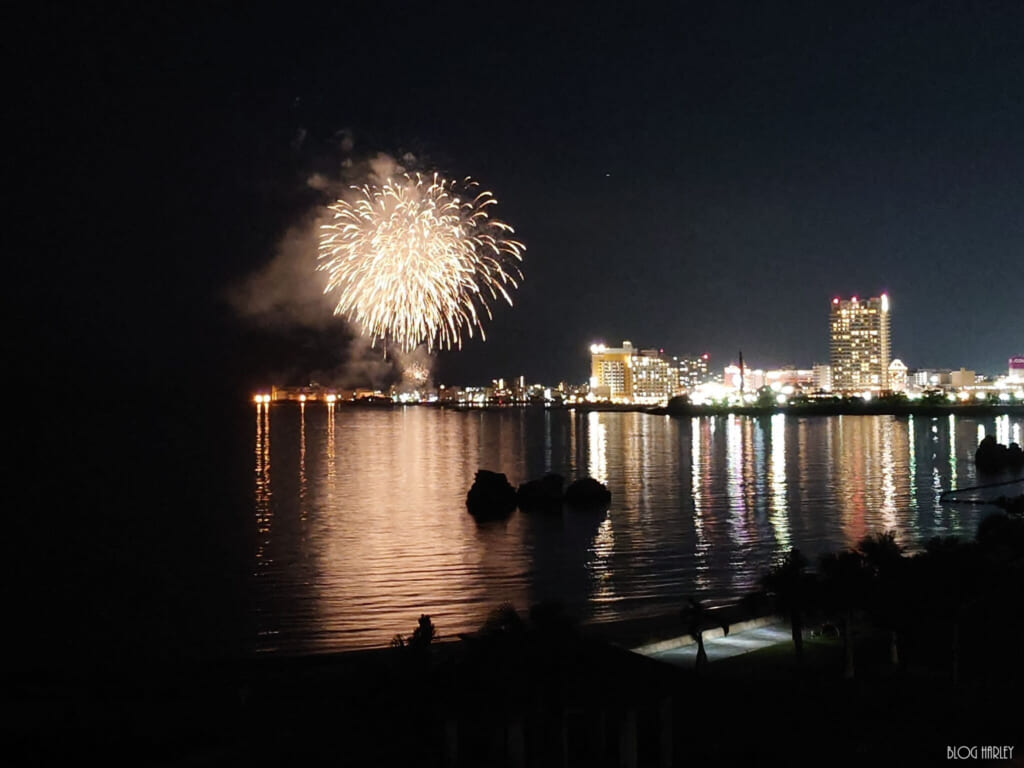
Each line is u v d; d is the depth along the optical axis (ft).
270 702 113.39
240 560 241.55
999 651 128.06
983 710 104.58
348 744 94.89
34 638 165.68
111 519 320.70
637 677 91.86
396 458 589.32
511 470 500.33
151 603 192.44
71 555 250.98
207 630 169.58
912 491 377.50
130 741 101.81
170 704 114.62
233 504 360.69
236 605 189.67
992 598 126.31
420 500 370.12
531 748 87.86
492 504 332.80
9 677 130.00
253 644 159.02
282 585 209.15
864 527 283.38
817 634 142.92
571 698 88.02
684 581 207.82
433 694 93.71
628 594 195.00
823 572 130.62
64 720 108.68
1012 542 165.68
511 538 273.13
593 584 206.08
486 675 90.84
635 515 318.24
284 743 97.35
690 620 145.07
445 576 217.15
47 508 351.46
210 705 113.50
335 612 181.78
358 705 98.68
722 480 428.97
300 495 390.21
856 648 135.03
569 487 351.87
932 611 120.16
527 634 97.04
